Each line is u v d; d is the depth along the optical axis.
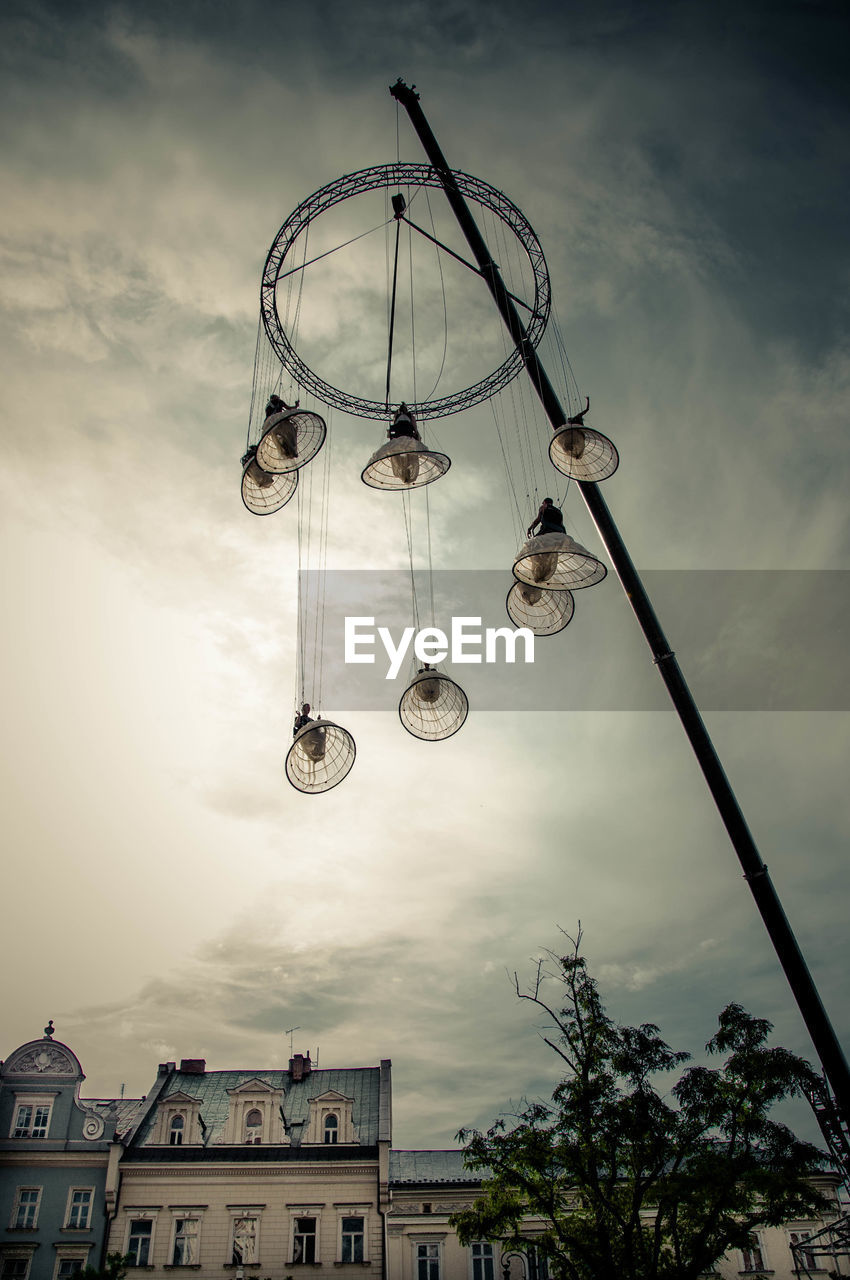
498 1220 16.83
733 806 10.41
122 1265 27.39
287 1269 29.44
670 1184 15.58
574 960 18.22
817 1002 9.38
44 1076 32.41
